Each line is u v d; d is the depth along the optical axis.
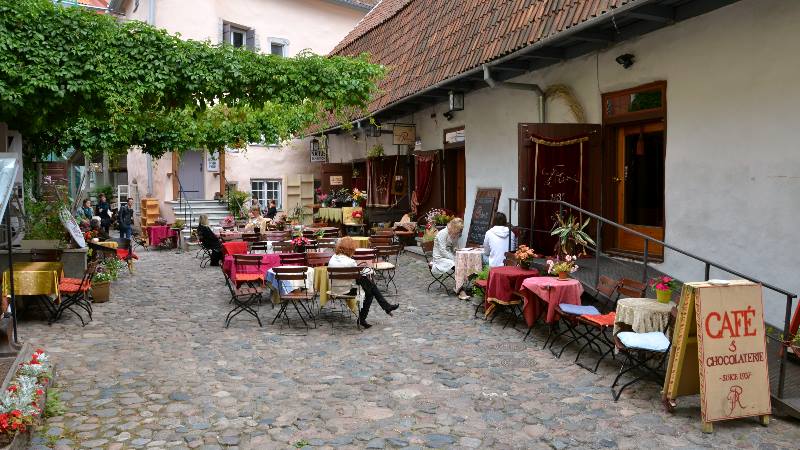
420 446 4.78
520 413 5.45
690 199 8.02
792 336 5.79
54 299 9.54
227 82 9.19
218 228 20.14
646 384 6.16
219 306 10.29
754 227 7.15
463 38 12.53
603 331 6.77
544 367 6.76
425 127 15.91
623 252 9.55
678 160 8.17
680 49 8.05
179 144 16.11
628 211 9.52
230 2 24.05
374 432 5.05
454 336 8.10
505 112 12.08
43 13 7.63
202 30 22.77
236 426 5.16
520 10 10.66
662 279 6.39
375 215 17.38
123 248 14.07
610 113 9.55
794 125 6.64
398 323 8.87
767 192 6.97
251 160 24.56
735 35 7.28
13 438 4.35
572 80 10.18
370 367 6.81
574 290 7.46
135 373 6.59
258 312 9.76
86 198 22.02
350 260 8.92
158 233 19.44
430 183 15.57
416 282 12.17
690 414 5.42
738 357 5.19
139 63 8.33
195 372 6.64
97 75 7.98
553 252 9.91
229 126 16.67
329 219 19.78
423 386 6.17
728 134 7.43
